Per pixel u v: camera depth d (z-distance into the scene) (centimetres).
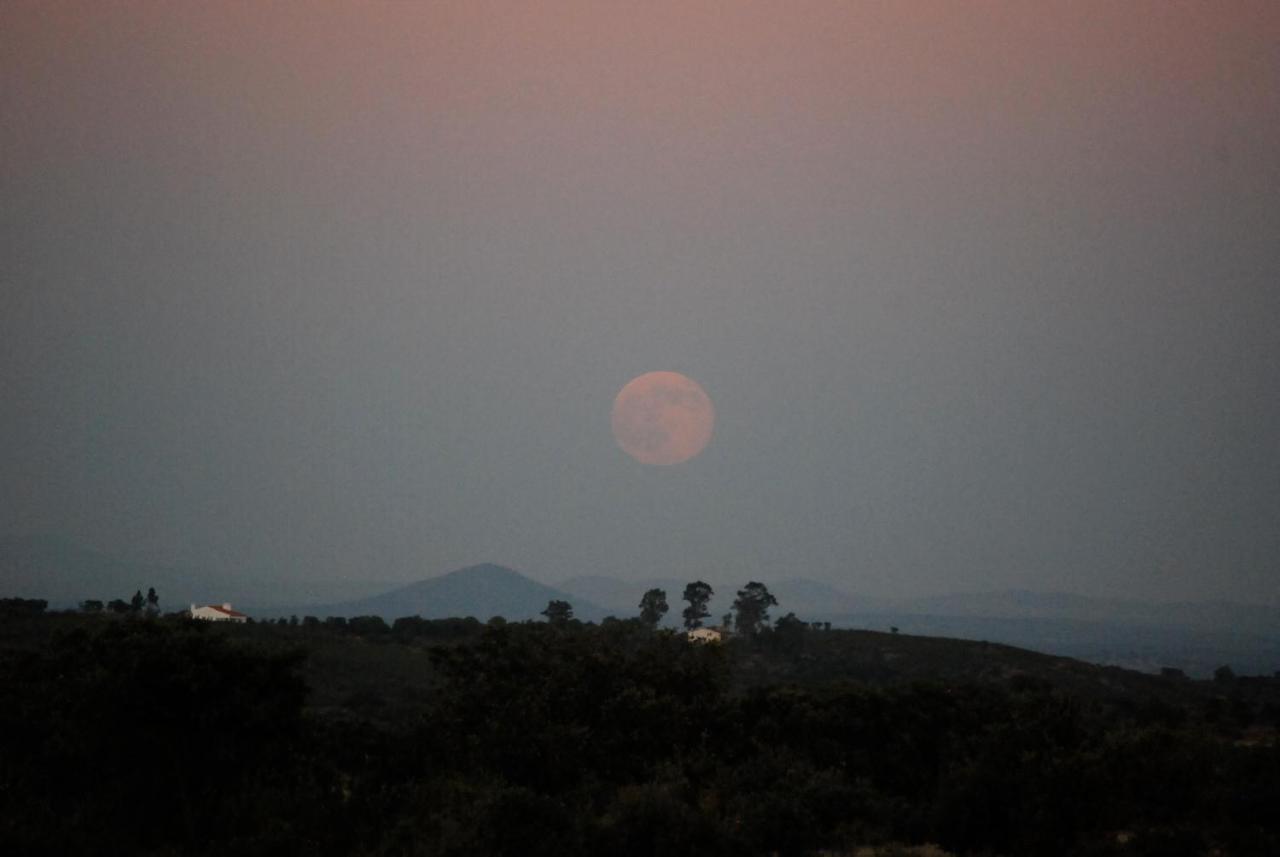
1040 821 9794
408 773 10956
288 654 11144
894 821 10294
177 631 11025
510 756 11212
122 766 10131
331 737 11500
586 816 9381
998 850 9919
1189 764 10781
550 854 8581
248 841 8981
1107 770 10250
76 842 8650
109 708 10081
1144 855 9225
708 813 9481
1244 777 10719
